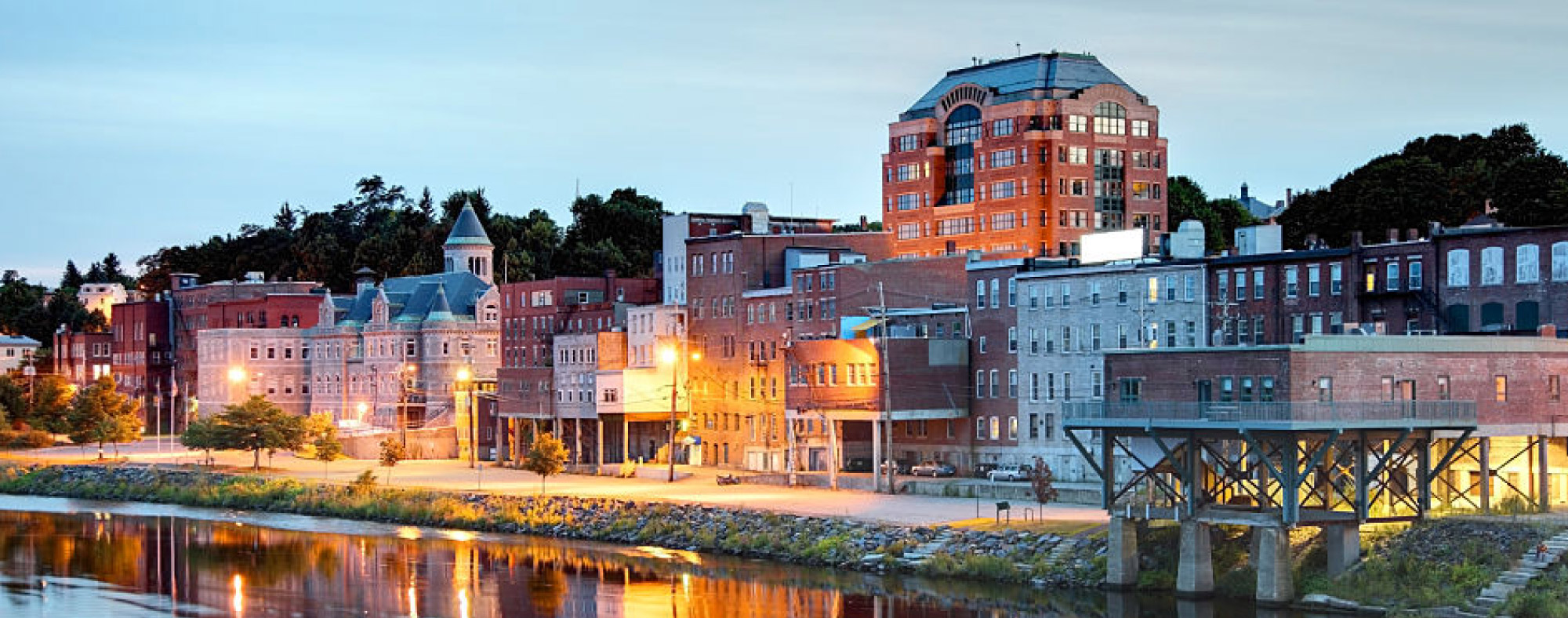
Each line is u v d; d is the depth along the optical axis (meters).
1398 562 103.44
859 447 178.62
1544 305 129.38
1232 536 111.88
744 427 188.88
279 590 123.50
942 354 165.38
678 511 146.38
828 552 128.12
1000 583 116.06
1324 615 101.12
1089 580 112.25
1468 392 111.12
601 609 113.19
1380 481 105.81
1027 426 160.50
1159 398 112.25
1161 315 150.62
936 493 152.38
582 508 153.38
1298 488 104.25
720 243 194.25
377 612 114.88
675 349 197.50
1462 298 134.00
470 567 131.75
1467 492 114.06
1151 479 116.25
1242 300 146.38
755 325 188.00
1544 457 114.00
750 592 117.31
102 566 135.88
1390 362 107.94
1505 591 97.44
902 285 177.12
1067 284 157.38
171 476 194.62
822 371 165.25
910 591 115.38
